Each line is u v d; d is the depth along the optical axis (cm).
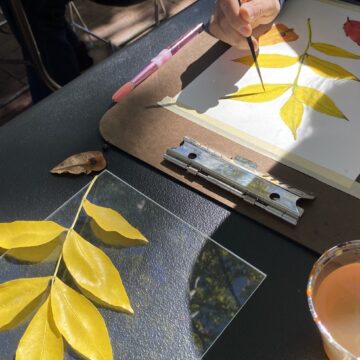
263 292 46
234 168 55
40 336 44
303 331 44
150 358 43
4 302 46
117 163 59
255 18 70
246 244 50
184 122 62
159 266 49
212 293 47
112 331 45
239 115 62
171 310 46
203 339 44
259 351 43
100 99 67
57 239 52
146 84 67
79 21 192
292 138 59
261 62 69
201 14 80
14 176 58
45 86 121
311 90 64
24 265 50
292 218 51
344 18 75
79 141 62
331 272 42
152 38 76
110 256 50
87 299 46
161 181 57
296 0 78
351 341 39
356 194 53
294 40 72
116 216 53
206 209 54
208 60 70
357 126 60
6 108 165
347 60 68
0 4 108
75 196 56
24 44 110
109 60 73
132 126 62
